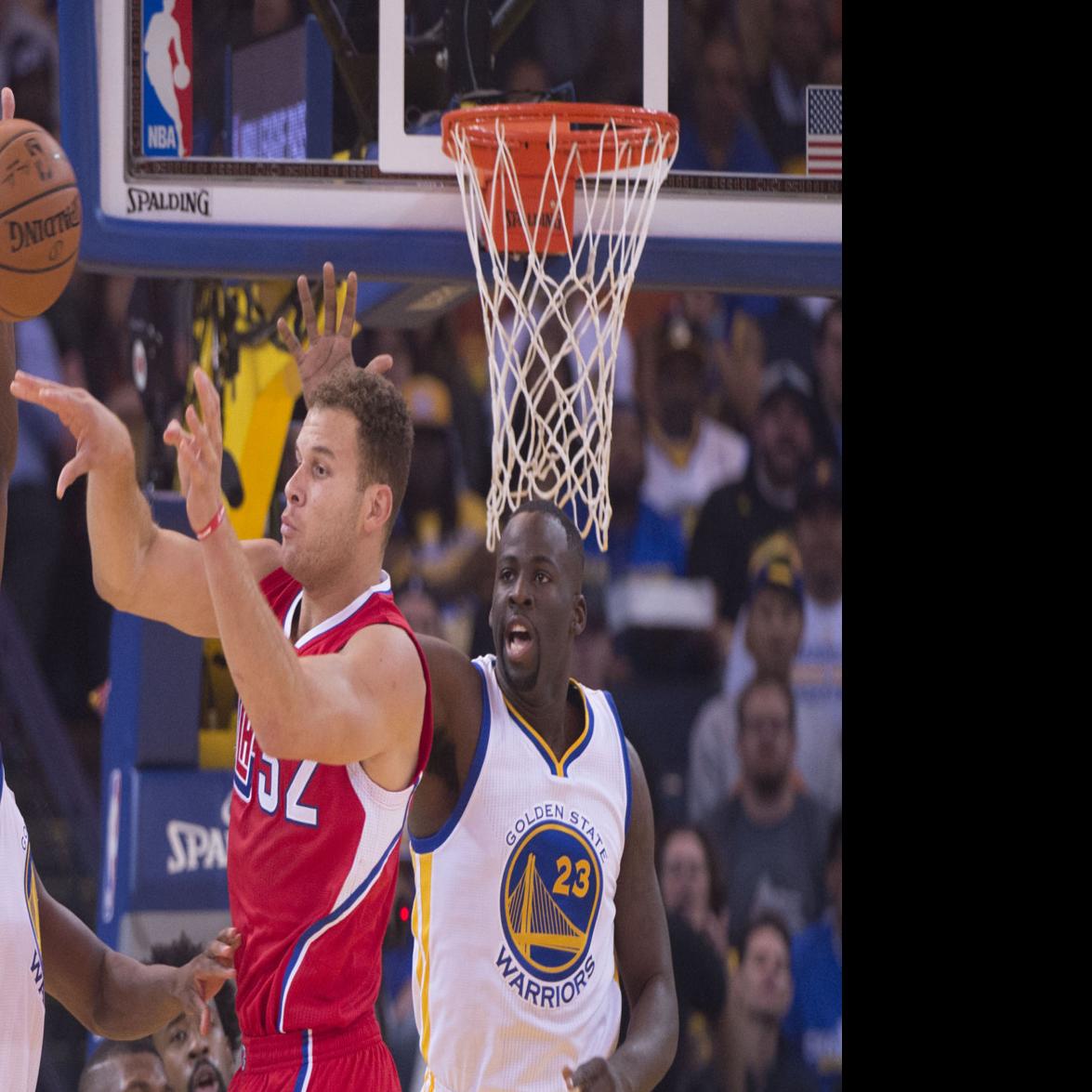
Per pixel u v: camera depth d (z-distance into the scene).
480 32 15.16
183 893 15.31
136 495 8.70
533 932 10.74
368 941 9.20
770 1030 25.16
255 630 7.64
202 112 16.94
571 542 11.10
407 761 8.91
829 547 27.95
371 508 9.06
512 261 14.65
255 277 14.33
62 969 9.75
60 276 8.34
